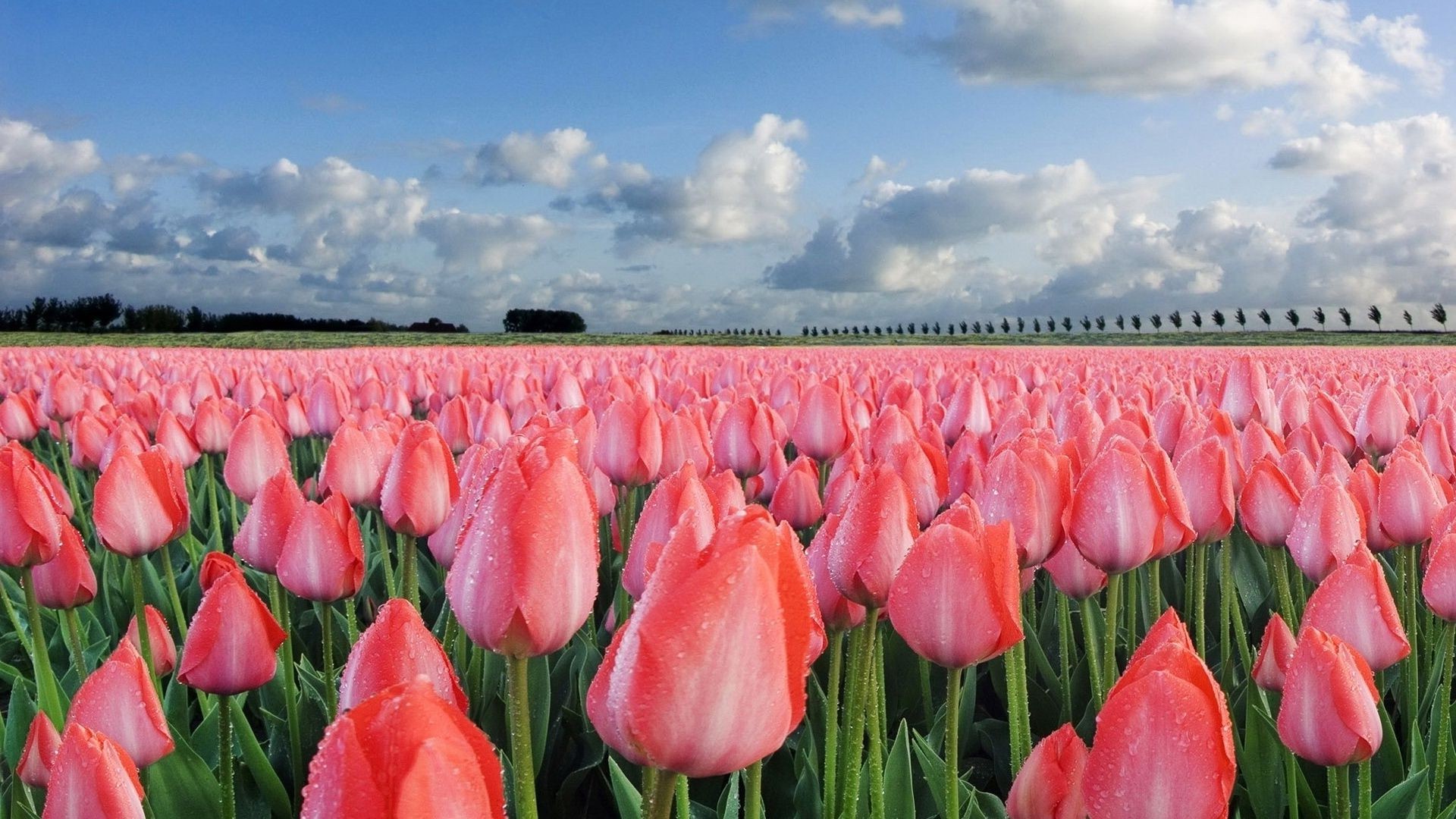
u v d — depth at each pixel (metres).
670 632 0.98
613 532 4.86
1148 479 2.32
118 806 1.45
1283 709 2.00
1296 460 3.51
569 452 1.59
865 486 1.92
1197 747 1.22
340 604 5.00
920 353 29.03
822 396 4.71
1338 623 2.23
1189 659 1.29
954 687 1.79
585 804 3.57
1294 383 6.03
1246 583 4.73
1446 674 2.73
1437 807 2.75
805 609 1.05
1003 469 2.35
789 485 3.47
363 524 5.58
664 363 15.30
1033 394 6.15
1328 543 2.76
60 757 1.44
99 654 4.33
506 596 1.35
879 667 2.96
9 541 2.81
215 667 2.15
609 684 1.09
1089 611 2.77
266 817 2.98
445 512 2.73
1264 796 2.86
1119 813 1.25
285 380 11.37
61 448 7.95
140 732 1.97
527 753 1.41
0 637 4.82
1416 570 3.56
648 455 3.95
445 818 0.71
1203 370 14.21
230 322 85.69
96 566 5.56
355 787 0.73
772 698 1.01
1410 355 26.06
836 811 2.42
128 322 81.12
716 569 0.98
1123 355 25.48
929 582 1.71
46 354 20.80
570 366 14.19
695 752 1.00
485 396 9.73
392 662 1.37
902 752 2.50
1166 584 4.79
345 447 3.44
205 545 6.02
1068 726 1.81
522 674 1.40
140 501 3.01
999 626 1.71
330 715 2.73
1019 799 1.81
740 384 8.61
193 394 8.71
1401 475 3.12
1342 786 2.01
